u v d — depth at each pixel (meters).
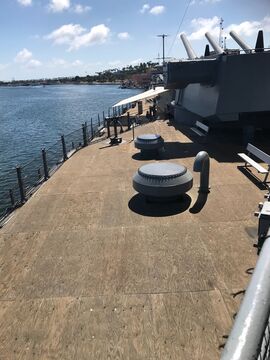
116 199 8.25
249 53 11.81
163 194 7.39
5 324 4.43
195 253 5.79
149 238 6.36
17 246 6.36
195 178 9.45
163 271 5.34
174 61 12.70
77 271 5.48
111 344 4.03
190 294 4.79
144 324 4.30
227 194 8.15
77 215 7.50
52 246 6.28
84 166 11.33
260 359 1.26
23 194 8.61
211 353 3.81
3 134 35.84
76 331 4.25
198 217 7.07
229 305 4.53
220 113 12.50
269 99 12.12
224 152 11.94
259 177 9.18
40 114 55.31
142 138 11.73
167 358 3.79
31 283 5.24
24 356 3.93
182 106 19.03
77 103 76.75
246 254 5.68
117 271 5.41
